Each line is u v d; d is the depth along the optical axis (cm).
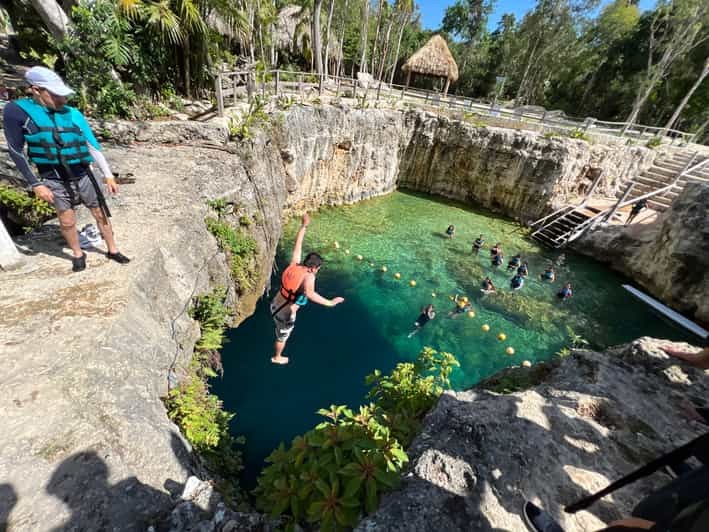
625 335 1305
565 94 4438
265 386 859
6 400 290
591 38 3988
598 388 381
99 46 912
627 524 175
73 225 412
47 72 328
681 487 163
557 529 236
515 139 1992
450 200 2342
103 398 324
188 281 594
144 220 608
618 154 2039
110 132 914
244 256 902
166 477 310
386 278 1445
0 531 221
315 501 283
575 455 305
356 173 2042
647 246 1603
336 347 1052
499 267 1623
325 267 1431
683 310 1420
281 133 1448
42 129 345
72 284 427
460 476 276
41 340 344
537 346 1201
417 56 2714
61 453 271
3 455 256
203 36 1210
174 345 480
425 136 2173
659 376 403
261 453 713
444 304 1341
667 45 2820
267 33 2027
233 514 273
